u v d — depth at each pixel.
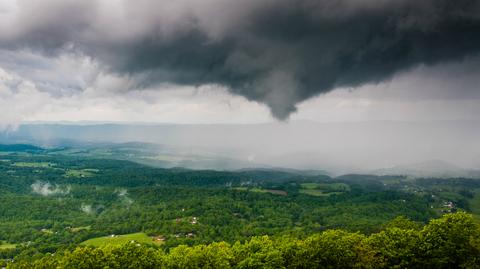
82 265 66.81
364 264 70.94
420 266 70.94
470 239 70.25
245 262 72.88
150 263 71.56
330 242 74.25
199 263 72.31
